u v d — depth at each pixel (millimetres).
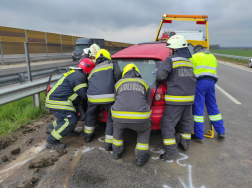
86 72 3346
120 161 2902
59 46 23328
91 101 3064
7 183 2408
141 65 3434
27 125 4109
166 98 2891
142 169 2709
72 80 3203
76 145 3367
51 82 4934
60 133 3176
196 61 3297
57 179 2492
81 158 2967
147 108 2650
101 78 3049
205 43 8102
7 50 16359
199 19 7816
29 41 20641
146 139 2771
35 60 19328
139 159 2758
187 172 2637
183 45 2932
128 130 3973
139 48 4047
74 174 2586
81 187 2354
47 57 20688
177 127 3818
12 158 2951
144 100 2684
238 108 5230
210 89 3330
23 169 2684
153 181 2461
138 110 2555
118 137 2875
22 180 2465
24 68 14102
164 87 3090
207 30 7945
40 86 4566
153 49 3879
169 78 2891
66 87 3236
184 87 2826
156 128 3193
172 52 3014
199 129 3371
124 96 2662
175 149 2883
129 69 2908
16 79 5070
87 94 3139
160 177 2539
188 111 3016
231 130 3908
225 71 13172
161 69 2779
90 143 3441
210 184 2406
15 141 3455
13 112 4469
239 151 3150
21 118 4254
